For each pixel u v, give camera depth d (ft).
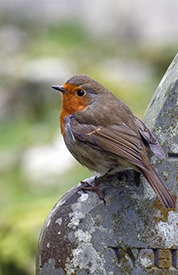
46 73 61.26
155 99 25.13
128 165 24.34
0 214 42.32
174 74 24.66
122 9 77.71
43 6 80.02
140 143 24.11
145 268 24.53
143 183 24.45
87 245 24.53
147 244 24.49
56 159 48.73
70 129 25.34
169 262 24.53
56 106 59.21
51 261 24.71
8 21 78.79
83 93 25.52
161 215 24.40
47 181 46.98
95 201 24.59
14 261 38.22
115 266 24.58
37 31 77.25
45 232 24.91
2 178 48.78
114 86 59.57
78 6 80.28
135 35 75.05
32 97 59.62
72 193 24.98
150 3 77.30
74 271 24.58
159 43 68.03
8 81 61.31
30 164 48.98
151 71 64.08
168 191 24.11
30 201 44.68
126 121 24.79
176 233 24.43
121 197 24.49
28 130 55.57
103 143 24.66
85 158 25.26
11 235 39.14
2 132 56.08
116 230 24.49
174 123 24.34
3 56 68.13
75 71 63.26
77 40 74.84
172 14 76.95
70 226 24.62
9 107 59.41
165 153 24.39
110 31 76.28
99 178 24.84
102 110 25.11
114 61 66.54
